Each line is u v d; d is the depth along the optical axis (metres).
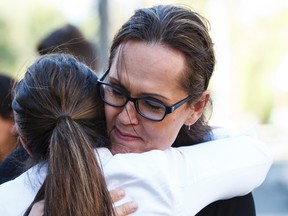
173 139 2.70
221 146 2.89
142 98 2.55
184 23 2.58
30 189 2.62
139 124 2.62
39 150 2.66
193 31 2.61
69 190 2.39
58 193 2.39
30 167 2.72
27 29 38.22
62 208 2.38
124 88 2.57
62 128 2.50
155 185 2.54
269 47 36.88
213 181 2.71
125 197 2.53
